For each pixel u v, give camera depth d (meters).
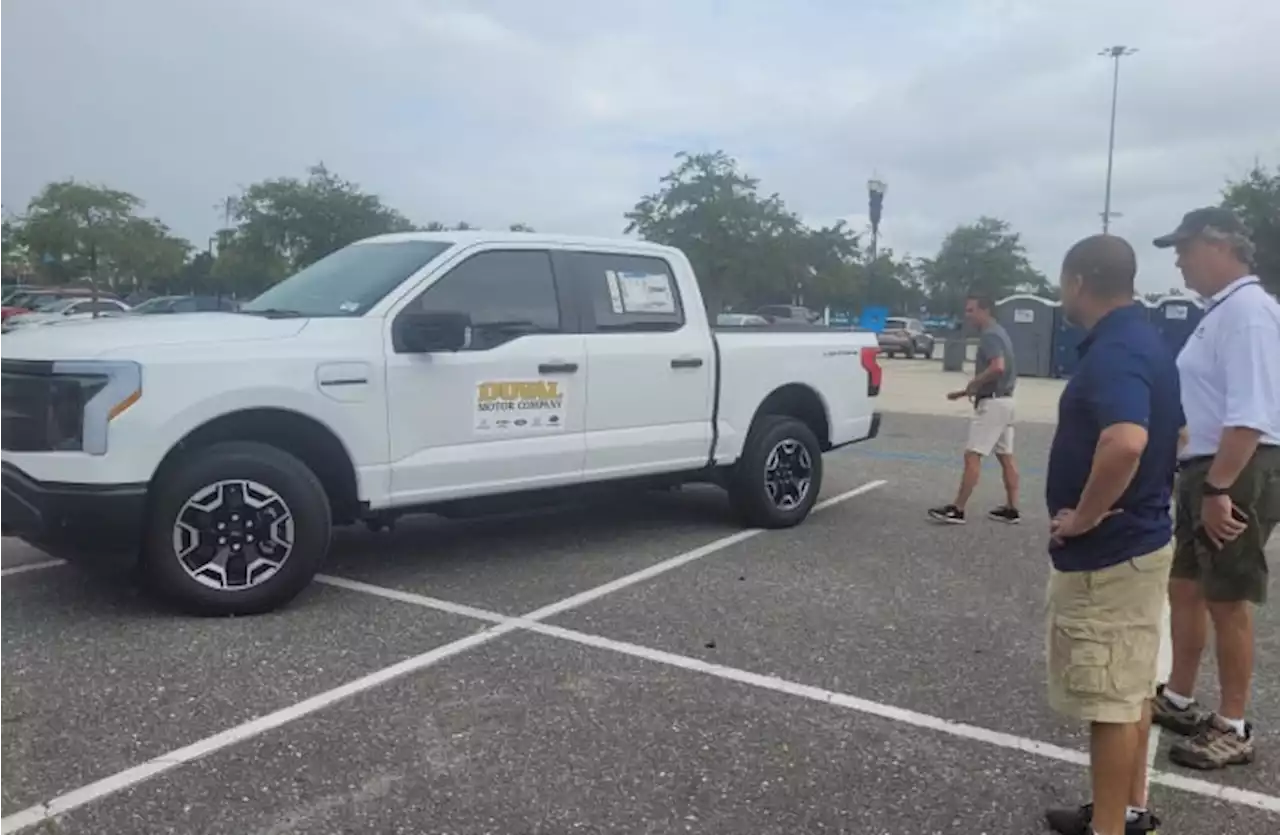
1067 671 3.21
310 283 6.28
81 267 47.44
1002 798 3.65
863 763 3.88
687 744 4.00
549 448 6.29
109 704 4.21
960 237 71.50
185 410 5.00
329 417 5.43
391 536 7.26
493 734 4.04
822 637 5.27
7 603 5.45
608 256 6.77
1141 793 3.40
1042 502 9.15
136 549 5.16
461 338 5.64
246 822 3.36
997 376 7.92
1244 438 3.68
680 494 9.01
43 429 4.93
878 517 8.30
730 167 37.06
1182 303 23.70
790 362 7.69
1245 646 3.93
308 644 4.95
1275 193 35.62
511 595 5.85
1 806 3.41
